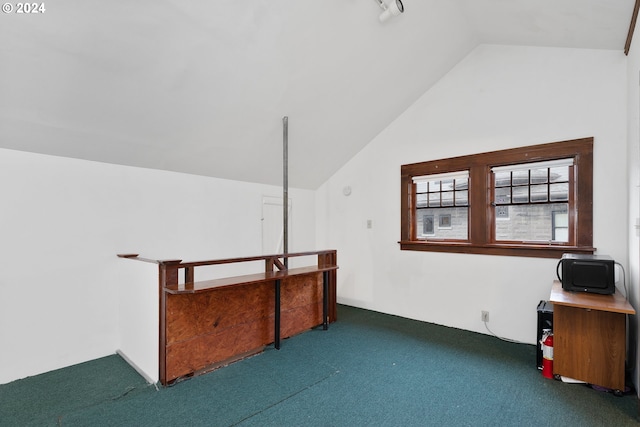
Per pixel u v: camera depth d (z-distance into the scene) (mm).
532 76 3084
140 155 2959
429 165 3797
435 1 2725
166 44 2154
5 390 2234
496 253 3293
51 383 2338
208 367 2551
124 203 2979
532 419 1908
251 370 2549
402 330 3514
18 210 2395
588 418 1913
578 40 2680
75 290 2678
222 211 3805
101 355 2824
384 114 3949
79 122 2404
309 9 2389
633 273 2350
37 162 2480
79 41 1921
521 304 3145
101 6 1812
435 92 3762
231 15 2180
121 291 2885
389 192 4184
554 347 2359
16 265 2389
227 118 3000
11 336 2365
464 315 3516
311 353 2885
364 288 4438
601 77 2736
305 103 3270
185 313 2395
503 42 3199
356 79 3238
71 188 2656
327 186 4910
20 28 1749
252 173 3992
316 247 5059
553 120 2963
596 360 2215
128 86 2307
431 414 1966
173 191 3346
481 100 3406
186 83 2484
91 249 2770
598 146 2736
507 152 3219
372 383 2340
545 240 3076
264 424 1866
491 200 3371
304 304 3469
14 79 1972
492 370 2543
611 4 2057
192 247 3508
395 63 3240
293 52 2666
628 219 2537
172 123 2775
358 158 4516
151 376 2396
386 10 2568
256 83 2787
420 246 3865
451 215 3719
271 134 3488
